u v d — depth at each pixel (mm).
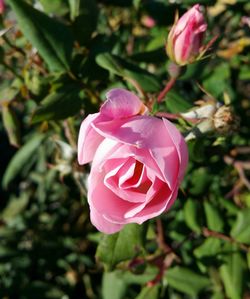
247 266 222
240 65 255
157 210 144
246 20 251
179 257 233
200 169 234
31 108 283
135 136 141
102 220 149
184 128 168
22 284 323
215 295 242
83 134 143
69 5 214
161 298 237
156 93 199
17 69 260
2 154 433
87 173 208
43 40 201
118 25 272
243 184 250
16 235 346
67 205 356
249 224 220
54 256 340
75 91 199
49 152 298
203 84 227
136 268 215
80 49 218
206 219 232
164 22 230
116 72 200
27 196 371
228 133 166
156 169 140
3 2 216
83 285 341
